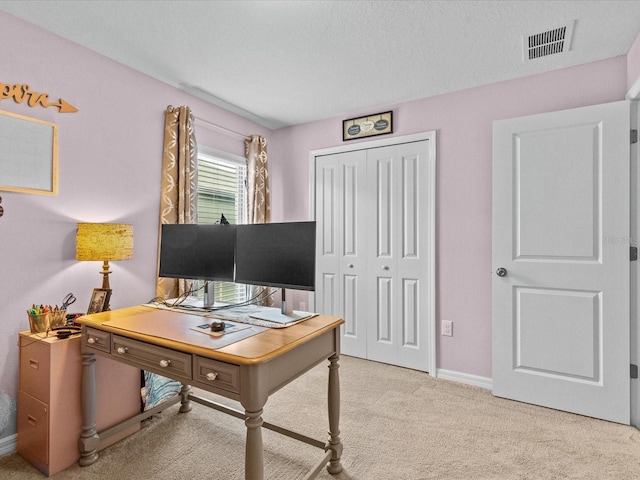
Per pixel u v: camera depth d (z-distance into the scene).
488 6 1.77
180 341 1.41
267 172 3.56
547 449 1.85
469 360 2.72
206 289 2.02
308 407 2.30
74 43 2.10
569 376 2.24
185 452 1.83
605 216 2.13
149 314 1.88
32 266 1.93
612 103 2.11
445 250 2.81
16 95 1.85
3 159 1.81
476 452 1.82
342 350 3.35
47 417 1.66
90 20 1.89
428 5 1.76
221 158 3.16
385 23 1.91
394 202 3.07
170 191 2.61
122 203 2.36
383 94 2.85
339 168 3.35
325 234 3.43
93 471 1.68
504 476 1.64
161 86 2.62
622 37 2.03
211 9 1.80
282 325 1.63
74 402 1.75
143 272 2.50
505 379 2.43
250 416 1.23
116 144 2.32
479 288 2.68
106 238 2.01
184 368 1.39
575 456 1.79
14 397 1.85
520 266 2.38
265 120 3.46
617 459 1.76
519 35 2.02
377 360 3.16
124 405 1.99
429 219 2.88
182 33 2.01
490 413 2.23
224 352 1.28
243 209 3.46
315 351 1.58
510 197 2.41
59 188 2.04
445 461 1.75
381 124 3.11
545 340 2.30
